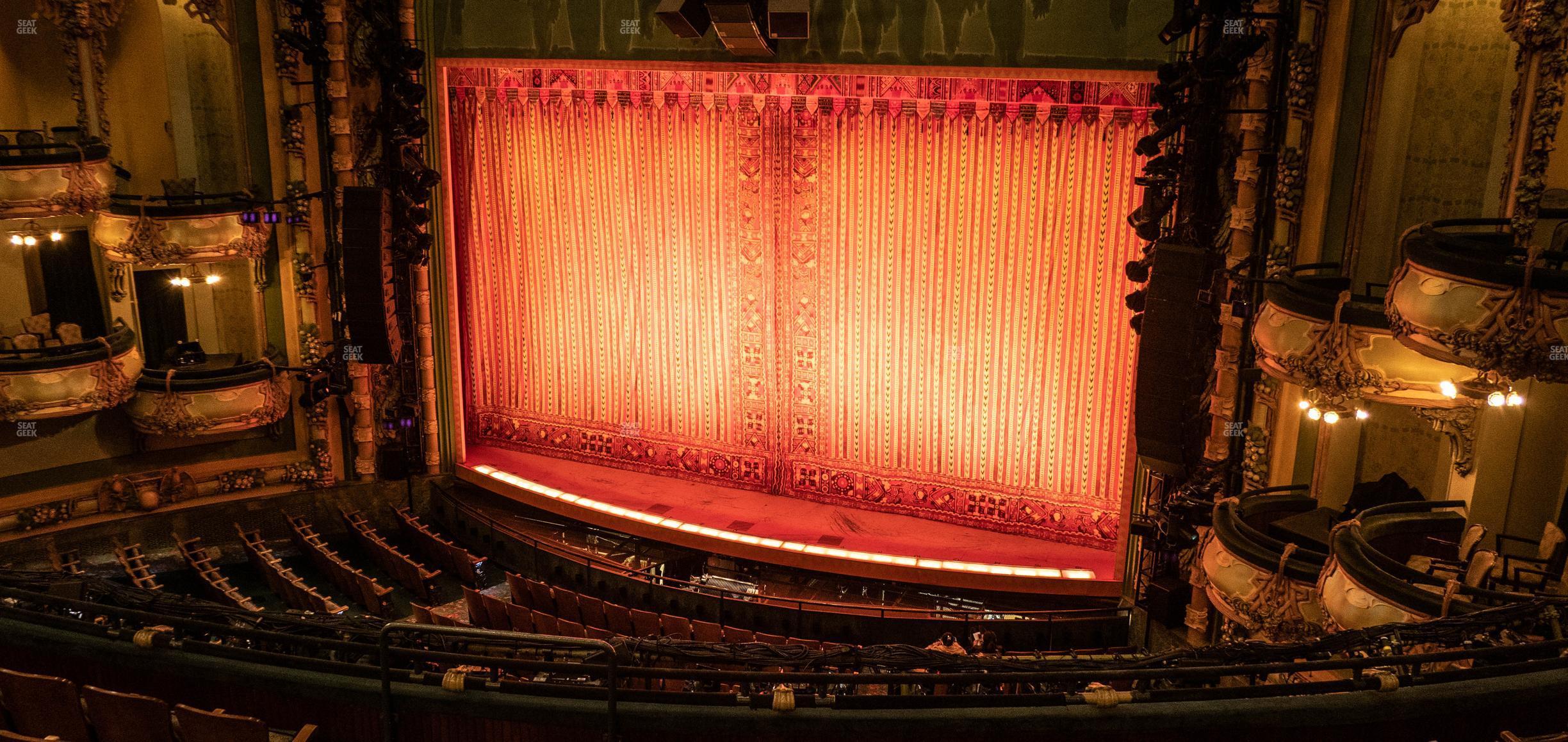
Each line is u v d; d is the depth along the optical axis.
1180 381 10.01
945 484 13.75
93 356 12.70
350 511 14.83
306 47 13.34
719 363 14.59
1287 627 7.82
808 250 13.66
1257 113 9.82
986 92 12.27
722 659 5.07
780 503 14.46
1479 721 4.62
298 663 5.21
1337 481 10.19
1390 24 9.15
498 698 4.88
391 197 13.73
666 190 14.19
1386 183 9.80
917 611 11.60
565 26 13.41
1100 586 12.10
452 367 15.24
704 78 13.51
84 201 12.34
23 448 13.06
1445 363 7.57
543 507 14.54
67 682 5.16
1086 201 12.18
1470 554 7.00
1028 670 4.87
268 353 14.20
